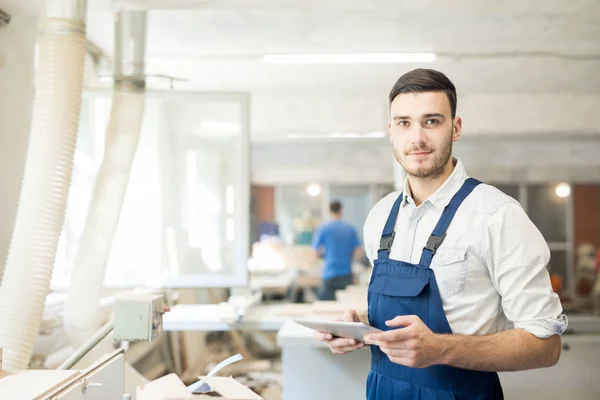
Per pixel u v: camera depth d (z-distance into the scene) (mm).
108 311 3381
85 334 2857
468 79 5348
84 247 2854
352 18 3652
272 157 8906
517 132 6031
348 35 4039
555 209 9438
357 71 5035
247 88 5715
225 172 3932
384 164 8703
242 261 3711
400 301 1625
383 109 6051
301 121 6090
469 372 1578
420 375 1604
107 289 3762
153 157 3891
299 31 3916
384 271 1691
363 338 1574
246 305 3922
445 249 1578
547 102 6008
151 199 3865
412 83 1566
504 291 1518
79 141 3713
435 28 3887
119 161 2963
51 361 3145
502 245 1507
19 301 2170
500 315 1622
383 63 4711
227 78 5258
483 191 1589
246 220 3723
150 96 3578
